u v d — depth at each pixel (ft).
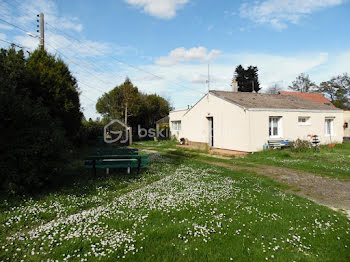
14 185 20.21
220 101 63.16
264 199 21.07
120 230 14.80
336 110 69.36
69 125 54.75
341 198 22.86
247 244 13.44
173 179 28.99
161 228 15.08
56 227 15.31
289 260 11.96
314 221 16.65
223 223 15.99
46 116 24.54
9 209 18.19
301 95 114.73
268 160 42.98
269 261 11.86
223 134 62.28
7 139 20.77
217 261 11.84
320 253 12.78
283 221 16.48
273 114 56.85
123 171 34.32
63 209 18.53
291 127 59.82
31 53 52.65
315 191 25.14
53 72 49.80
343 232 15.17
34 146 21.09
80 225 15.42
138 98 113.70
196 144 67.05
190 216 17.16
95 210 18.20
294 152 51.11
